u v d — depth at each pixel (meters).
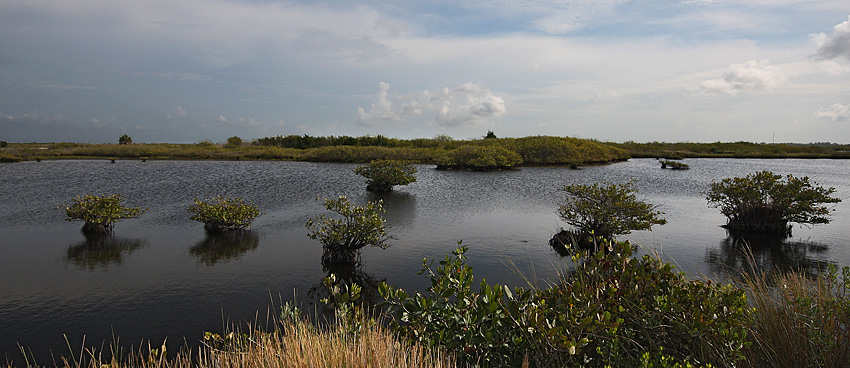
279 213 11.73
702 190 17.41
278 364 2.42
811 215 9.62
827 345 2.36
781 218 9.59
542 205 13.38
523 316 2.71
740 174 24.33
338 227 7.36
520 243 8.65
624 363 2.46
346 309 3.29
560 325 2.56
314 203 13.41
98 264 7.20
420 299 2.93
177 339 4.67
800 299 2.61
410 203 13.78
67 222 10.41
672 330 2.68
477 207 13.02
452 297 4.99
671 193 16.55
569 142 36.38
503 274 6.69
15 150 34.94
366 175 16.47
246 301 5.67
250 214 10.04
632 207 8.27
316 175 21.78
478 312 2.72
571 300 2.80
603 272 3.11
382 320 4.66
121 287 6.15
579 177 22.08
